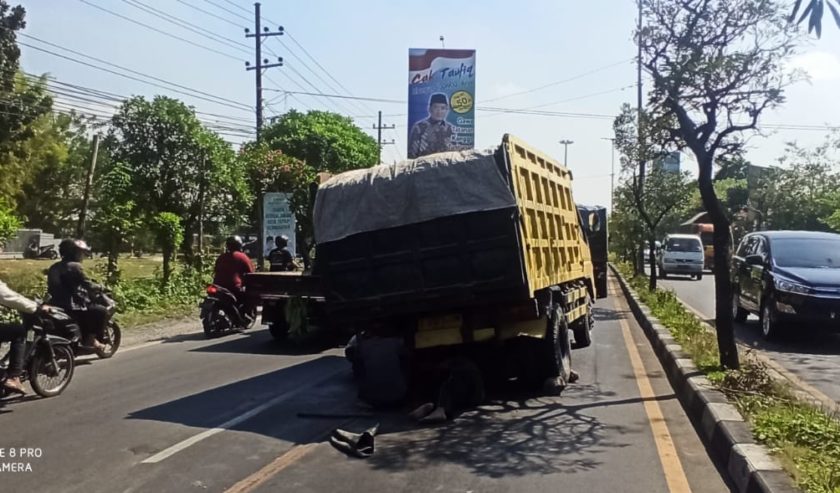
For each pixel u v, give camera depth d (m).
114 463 6.41
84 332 11.08
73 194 56.53
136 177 19.98
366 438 6.91
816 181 46.97
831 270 14.41
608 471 6.28
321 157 32.38
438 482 5.98
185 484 5.88
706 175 9.74
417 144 36.50
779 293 13.98
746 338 14.84
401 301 8.52
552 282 10.19
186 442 7.09
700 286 31.86
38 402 8.77
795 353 12.91
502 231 8.28
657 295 21.03
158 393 9.36
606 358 12.44
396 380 8.49
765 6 9.20
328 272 8.73
